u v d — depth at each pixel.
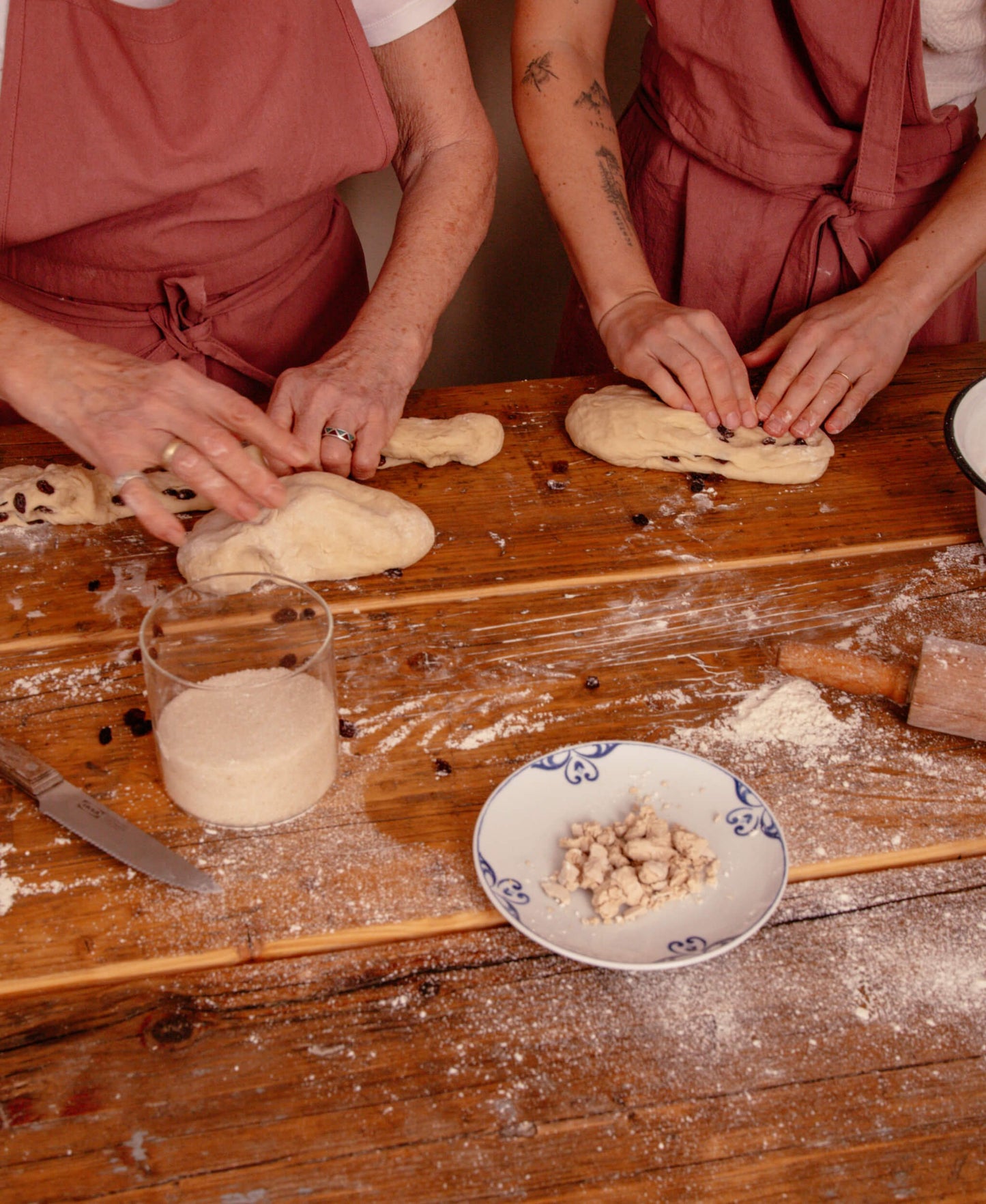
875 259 1.87
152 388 1.25
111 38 1.37
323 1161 0.79
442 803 1.09
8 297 1.64
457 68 1.78
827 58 1.66
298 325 1.81
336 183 1.73
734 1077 0.85
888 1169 0.79
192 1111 0.82
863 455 1.66
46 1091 0.83
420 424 1.62
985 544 1.43
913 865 1.04
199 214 1.55
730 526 1.51
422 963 0.93
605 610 1.36
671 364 1.61
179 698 1.04
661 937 0.92
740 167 1.85
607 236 1.80
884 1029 0.89
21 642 1.28
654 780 1.08
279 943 0.94
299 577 1.38
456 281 1.74
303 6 1.50
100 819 1.04
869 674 1.18
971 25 1.65
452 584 1.39
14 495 1.45
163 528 1.21
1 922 0.96
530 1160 0.79
